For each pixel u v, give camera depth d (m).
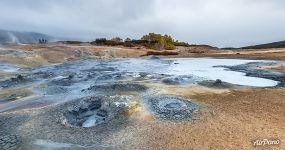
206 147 12.65
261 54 53.94
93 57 55.41
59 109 18.03
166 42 92.75
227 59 50.34
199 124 15.05
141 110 17.20
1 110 19.31
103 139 13.85
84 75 30.95
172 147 12.77
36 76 31.41
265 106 17.84
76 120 16.95
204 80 26.23
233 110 17.11
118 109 17.05
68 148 13.09
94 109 18.14
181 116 16.20
